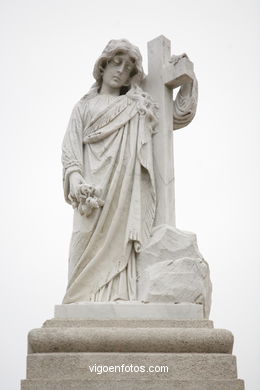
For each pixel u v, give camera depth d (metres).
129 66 8.98
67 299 7.71
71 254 7.92
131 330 6.59
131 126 8.48
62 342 6.54
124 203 8.02
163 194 8.37
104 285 7.72
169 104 9.00
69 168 8.14
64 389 6.23
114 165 8.20
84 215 7.89
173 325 6.93
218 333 6.64
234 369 6.52
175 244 7.76
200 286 7.44
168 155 8.63
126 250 7.83
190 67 8.88
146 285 7.49
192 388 6.29
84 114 8.68
